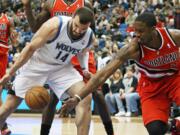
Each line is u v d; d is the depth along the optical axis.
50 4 5.82
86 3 5.87
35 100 4.57
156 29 4.32
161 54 4.31
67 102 4.04
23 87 5.12
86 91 4.05
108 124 6.12
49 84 5.30
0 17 7.44
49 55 4.99
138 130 8.92
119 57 4.16
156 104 4.50
